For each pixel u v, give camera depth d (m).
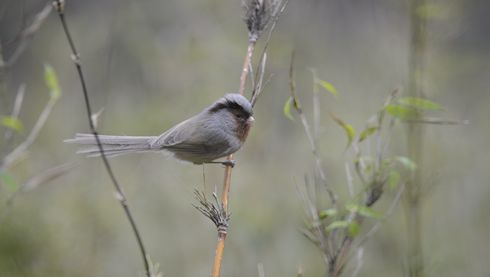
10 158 8.21
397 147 10.35
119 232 13.59
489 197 13.59
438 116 13.64
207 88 15.23
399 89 8.30
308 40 16.67
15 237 11.02
